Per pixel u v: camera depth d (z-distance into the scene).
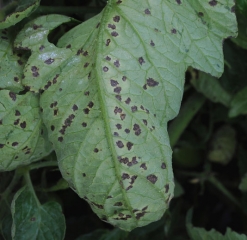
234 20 0.35
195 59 0.34
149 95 0.33
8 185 0.39
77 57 0.33
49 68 0.33
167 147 0.33
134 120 0.32
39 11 0.37
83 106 0.33
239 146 0.43
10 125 0.34
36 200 0.36
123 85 0.32
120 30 0.33
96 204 0.33
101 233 0.39
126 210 0.33
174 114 0.34
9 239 0.37
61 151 0.33
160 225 0.41
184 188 0.45
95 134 0.32
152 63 0.33
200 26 0.34
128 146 0.32
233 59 0.41
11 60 0.34
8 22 0.34
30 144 0.35
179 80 0.34
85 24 0.34
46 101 0.33
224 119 0.43
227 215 0.45
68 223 0.42
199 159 0.43
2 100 0.34
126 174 0.32
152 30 0.33
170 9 0.34
